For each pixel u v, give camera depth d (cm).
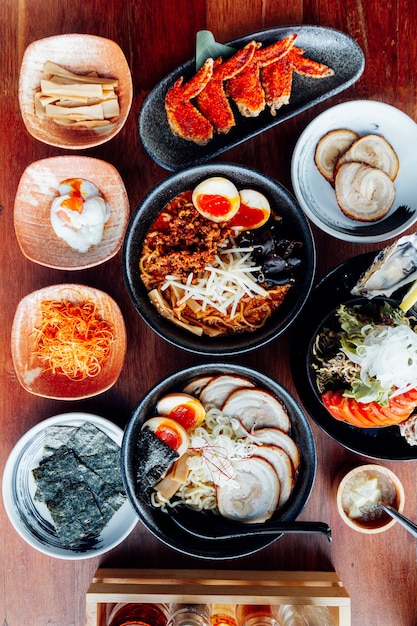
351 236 83
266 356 86
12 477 83
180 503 81
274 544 86
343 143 85
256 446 80
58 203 82
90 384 84
